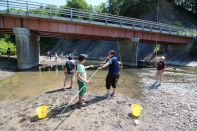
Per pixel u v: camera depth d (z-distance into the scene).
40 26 27.02
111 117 8.41
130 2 62.31
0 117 8.59
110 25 30.95
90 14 29.53
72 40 67.44
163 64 16.70
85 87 9.33
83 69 9.15
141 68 30.47
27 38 25.61
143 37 35.06
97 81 17.11
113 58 10.58
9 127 7.67
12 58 32.12
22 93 12.90
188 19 61.91
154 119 8.63
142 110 9.55
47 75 20.98
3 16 25.33
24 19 26.06
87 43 60.56
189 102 11.25
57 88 13.69
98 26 30.52
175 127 8.00
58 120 8.08
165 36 37.84
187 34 41.03
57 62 36.34
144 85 15.91
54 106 9.55
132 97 11.95
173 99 11.79
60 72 23.53
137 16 60.91
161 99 11.73
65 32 28.50
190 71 27.42
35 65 30.23
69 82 16.33
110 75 10.59
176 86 15.83
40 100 10.60
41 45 75.25
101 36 31.84
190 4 65.00
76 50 61.81
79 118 8.23
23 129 7.48
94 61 41.16
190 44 41.22
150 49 45.03
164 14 59.28
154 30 35.28
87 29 29.97
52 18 26.84
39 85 15.47
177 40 39.81
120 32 32.78
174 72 25.67
